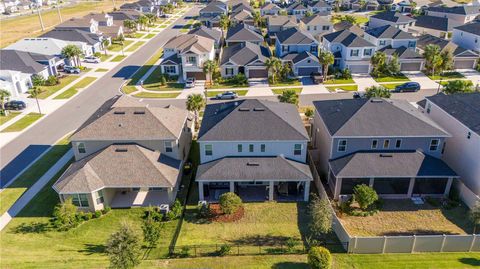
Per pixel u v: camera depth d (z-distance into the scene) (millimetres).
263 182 38719
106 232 32219
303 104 59625
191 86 69312
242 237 31094
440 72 72000
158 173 35344
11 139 50031
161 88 69250
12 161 44500
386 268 26547
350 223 32938
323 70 72375
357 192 33688
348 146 37406
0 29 130250
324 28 99688
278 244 29969
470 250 28516
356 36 74375
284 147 37344
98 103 62688
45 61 75000
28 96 66062
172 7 163375
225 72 73312
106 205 35281
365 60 73250
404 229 32031
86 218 33875
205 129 38406
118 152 36688
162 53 94938
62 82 73750
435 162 36344
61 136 50875
